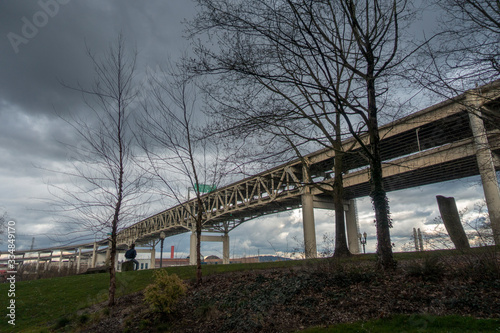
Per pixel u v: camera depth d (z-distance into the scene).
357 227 42.31
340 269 9.33
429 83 8.02
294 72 9.54
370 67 9.99
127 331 8.81
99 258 78.94
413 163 28.78
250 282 10.70
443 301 6.73
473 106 8.30
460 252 9.04
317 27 9.09
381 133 25.66
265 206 44.31
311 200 39.00
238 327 7.58
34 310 13.07
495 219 8.79
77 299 14.16
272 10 8.47
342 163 16.94
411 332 5.63
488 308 6.20
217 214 50.69
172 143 12.98
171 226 59.69
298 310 7.68
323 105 11.38
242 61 8.51
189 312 9.40
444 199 12.08
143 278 17.00
